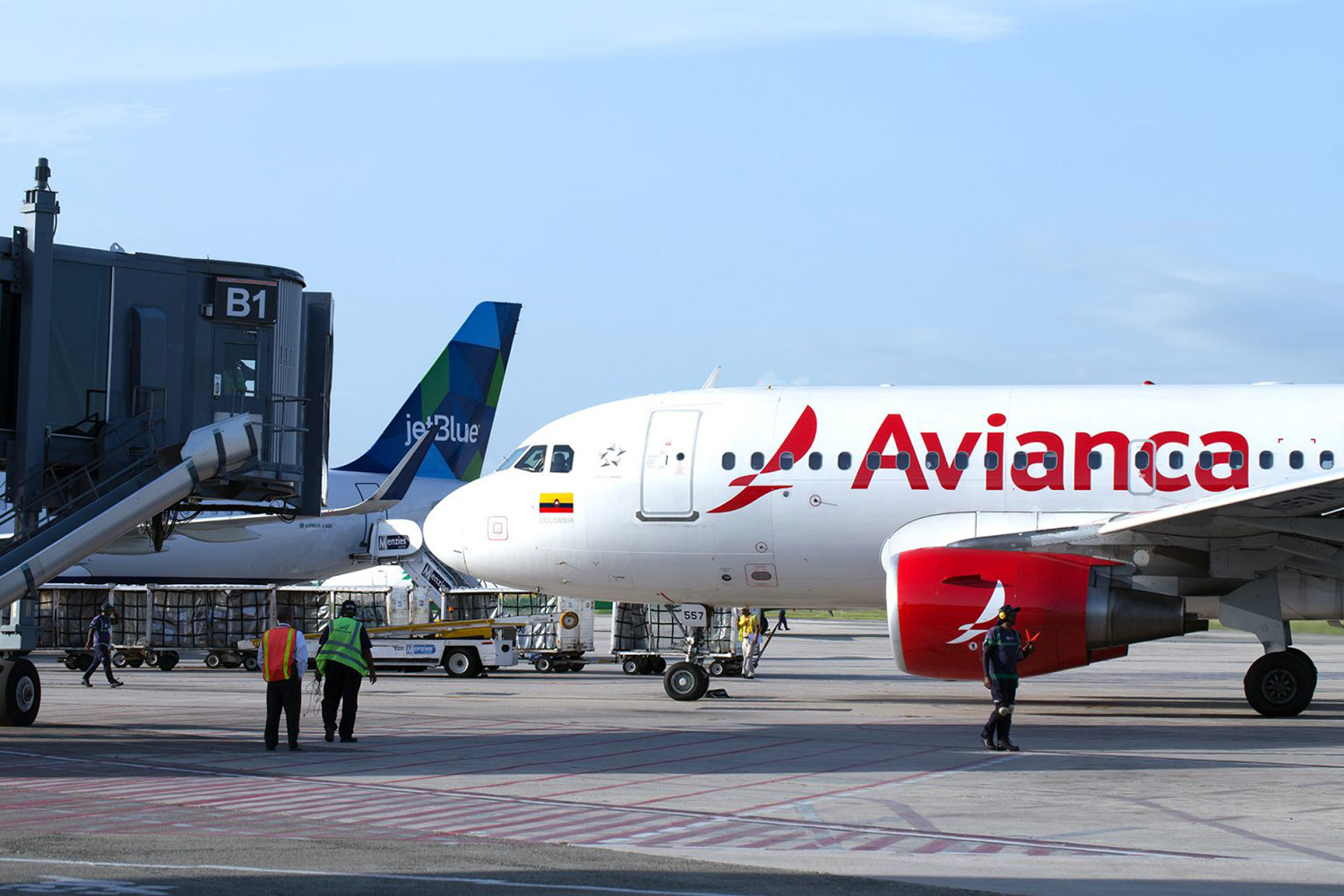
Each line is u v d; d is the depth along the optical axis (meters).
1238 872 9.20
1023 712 21.97
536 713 21.47
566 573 23.59
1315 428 20.80
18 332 18.27
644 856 9.58
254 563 42.94
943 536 21.41
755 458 22.38
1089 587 19.62
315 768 14.48
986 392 22.28
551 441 23.92
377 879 8.62
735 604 23.64
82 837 10.16
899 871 9.15
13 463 18.34
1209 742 17.36
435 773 14.05
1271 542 20.09
